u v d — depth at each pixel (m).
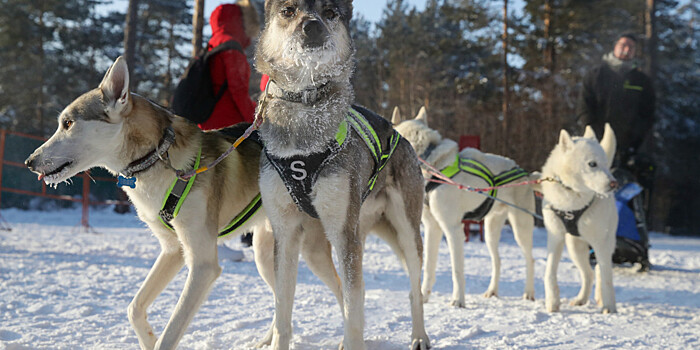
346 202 2.85
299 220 2.98
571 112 23.48
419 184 3.60
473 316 4.23
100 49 30.78
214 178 3.03
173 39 32.84
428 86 27.20
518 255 8.79
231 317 3.96
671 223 26.70
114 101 2.80
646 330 3.79
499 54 27.22
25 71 27.88
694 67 31.45
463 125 24.88
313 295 4.81
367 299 4.83
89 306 4.08
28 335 3.25
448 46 29.88
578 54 25.16
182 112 5.03
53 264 5.95
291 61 2.77
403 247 3.49
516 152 23.55
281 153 2.82
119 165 2.88
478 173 5.07
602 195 4.51
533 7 25.20
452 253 4.80
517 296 5.45
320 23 2.69
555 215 4.64
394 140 3.39
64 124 2.77
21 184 17.78
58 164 2.73
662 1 30.08
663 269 7.56
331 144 2.81
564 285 6.12
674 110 29.27
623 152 7.20
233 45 4.99
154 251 7.82
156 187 2.89
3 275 5.12
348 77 2.92
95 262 6.30
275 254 2.95
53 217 15.83
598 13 24.70
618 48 7.27
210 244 2.93
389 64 31.09
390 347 3.32
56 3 28.97
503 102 24.33
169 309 4.15
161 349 2.68
